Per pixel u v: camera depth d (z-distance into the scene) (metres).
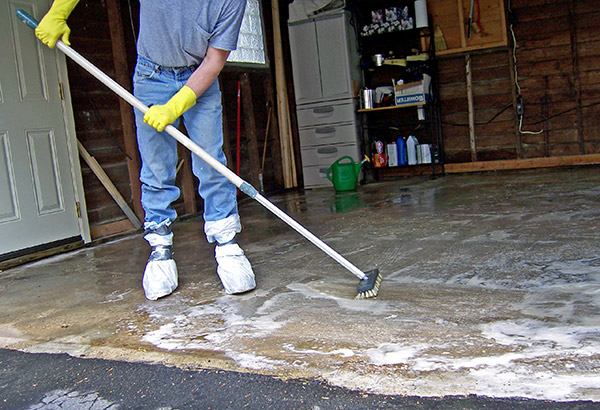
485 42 6.26
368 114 6.73
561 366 1.52
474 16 6.27
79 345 2.05
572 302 2.00
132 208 4.64
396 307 2.11
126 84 4.61
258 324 2.07
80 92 4.25
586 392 1.39
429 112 6.56
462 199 4.54
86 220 4.13
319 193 6.07
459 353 1.66
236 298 2.42
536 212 3.68
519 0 6.12
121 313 2.38
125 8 4.73
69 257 3.78
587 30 5.93
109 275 3.13
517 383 1.46
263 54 6.50
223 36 2.21
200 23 2.17
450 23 6.37
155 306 2.43
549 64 6.10
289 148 6.64
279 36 6.50
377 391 1.49
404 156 6.47
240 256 2.50
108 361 1.88
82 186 4.12
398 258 2.86
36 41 3.86
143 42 2.29
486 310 2.00
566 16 5.98
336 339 1.86
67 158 4.04
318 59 6.38
